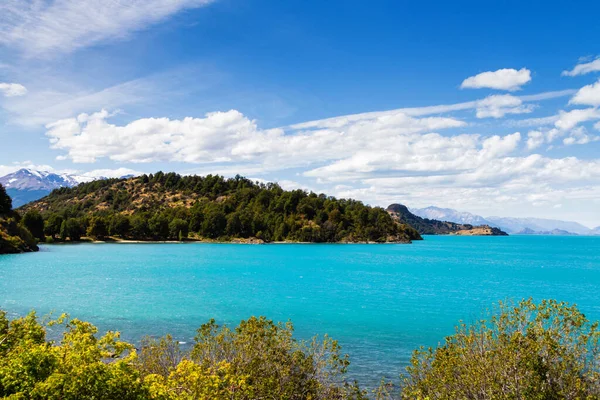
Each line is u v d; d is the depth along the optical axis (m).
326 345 21.88
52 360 11.19
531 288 84.31
